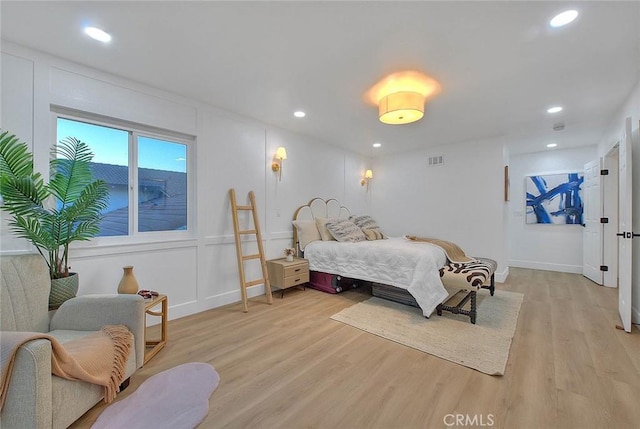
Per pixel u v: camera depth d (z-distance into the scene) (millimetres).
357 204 5715
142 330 1925
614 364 2018
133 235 2773
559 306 3303
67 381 1384
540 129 4059
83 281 2402
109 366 1598
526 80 2576
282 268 3637
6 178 1818
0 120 2047
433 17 1768
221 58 2275
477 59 2242
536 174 5551
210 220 3285
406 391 1742
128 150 2762
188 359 2121
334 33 1944
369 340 2439
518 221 5758
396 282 3213
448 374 1921
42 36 2000
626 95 2881
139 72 2516
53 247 2035
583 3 1637
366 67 2389
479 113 3408
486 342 2367
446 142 4855
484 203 4598
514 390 1739
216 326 2748
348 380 1857
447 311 3111
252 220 3738
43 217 1983
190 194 3193
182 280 3037
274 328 2703
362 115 3572
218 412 1555
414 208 5430
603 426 1440
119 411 1551
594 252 4492
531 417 1511
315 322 2846
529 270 5414
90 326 1833
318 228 4348
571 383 1801
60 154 2266
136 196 2801
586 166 4812
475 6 1670
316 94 2949
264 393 1723
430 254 3107
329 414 1546
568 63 2285
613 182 4184
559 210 5293
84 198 2111
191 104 3096
